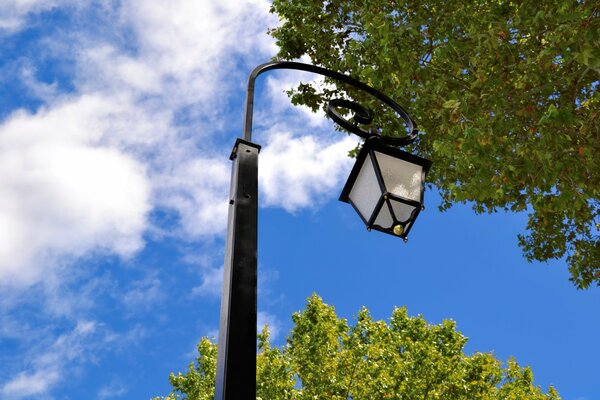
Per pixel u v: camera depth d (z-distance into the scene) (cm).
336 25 1270
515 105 920
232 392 215
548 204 948
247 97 344
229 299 239
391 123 1144
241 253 256
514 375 2202
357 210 340
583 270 1174
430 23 962
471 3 968
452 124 948
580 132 905
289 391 1872
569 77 884
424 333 1989
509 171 870
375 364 1861
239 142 301
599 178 875
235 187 281
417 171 337
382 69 982
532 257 1232
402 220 322
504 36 884
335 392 1869
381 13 952
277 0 1312
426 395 1891
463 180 1148
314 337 1936
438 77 991
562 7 767
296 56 1320
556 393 2189
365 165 340
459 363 1950
